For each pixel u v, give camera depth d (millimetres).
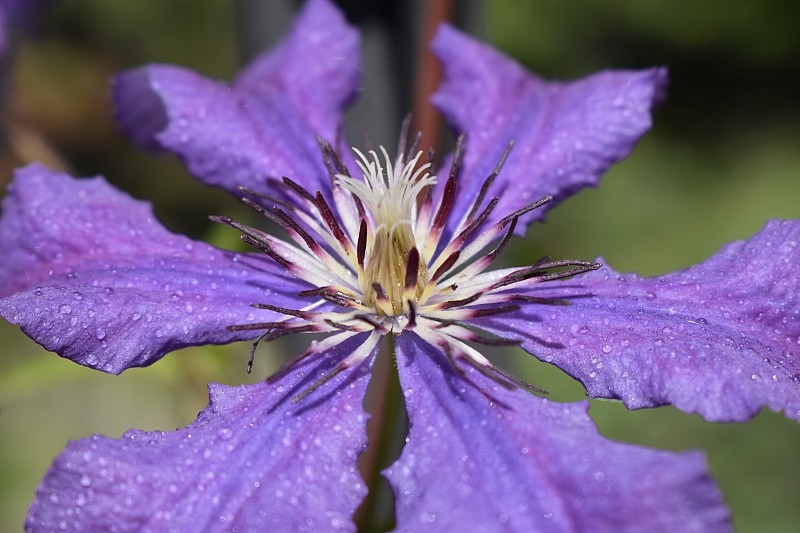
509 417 320
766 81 721
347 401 331
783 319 332
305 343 379
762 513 522
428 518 305
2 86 437
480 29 405
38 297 337
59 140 671
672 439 529
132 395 555
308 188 371
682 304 339
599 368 330
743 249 342
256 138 375
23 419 558
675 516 293
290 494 314
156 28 683
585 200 629
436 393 330
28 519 308
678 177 650
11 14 438
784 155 672
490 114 381
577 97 374
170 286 347
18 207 359
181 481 314
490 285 348
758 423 533
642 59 715
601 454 306
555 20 668
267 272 356
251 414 328
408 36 393
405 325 344
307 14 392
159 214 634
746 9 689
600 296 345
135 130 396
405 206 349
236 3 399
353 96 387
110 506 310
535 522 302
